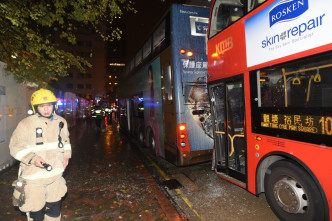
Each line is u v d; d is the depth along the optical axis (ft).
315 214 8.75
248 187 12.38
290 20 9.29
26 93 25.20
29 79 21.62
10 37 18.16
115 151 28.94
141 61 29.01
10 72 20.66
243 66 12.41
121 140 38.40
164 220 11.34
